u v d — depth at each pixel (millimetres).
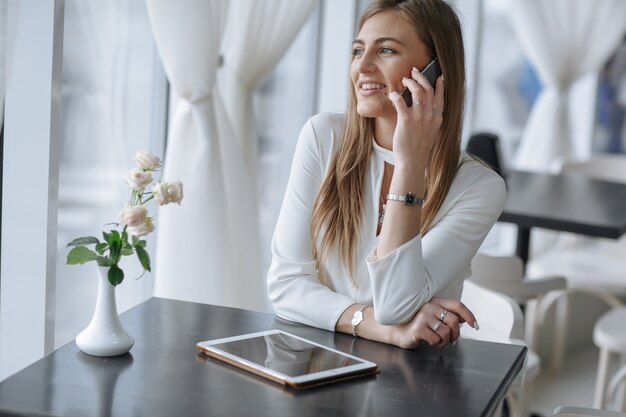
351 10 4375
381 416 1496
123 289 3252
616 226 3572
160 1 2816
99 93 2994
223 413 1461
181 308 2037
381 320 1871
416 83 1920
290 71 4301
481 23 5645
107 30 2988
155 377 1602
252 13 3309
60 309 2943
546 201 4023
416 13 1955
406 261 1854
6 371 2588
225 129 3178
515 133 6168
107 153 3068
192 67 2914
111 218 3117
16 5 2139
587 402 3980
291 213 2080
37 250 2516
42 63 2434
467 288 2578
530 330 3889
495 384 1689
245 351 1728
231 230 3256
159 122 3338
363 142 2039
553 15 5672
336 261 2051
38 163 2475
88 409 1446
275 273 2051
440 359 1812
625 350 3355
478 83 5719
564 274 4203
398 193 1876
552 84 5812
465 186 2035
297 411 1490
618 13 5793
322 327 1961
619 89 6223
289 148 4395
